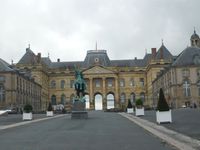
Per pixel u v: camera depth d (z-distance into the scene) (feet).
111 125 112.37
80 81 167.63
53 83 523.70
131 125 111.86
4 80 347.15
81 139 70.49
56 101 519.19
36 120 158.81
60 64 540.52
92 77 503.61
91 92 501.15
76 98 165.78
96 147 58.18
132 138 71.87
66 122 133.80
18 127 111.75
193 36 440.86
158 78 418.10
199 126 95.91
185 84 342.03
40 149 56.65
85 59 534.37
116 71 508.94
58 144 62.90
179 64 344.69
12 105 342.23
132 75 517.96
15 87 346.74
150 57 513.45
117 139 70.13
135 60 537.65
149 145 60.34
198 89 340.80
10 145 62.59
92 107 499.10
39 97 460.96
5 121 154.40
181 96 341.21
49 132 88.48
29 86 408.26
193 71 342.44
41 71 469.57
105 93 504.84
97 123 123.65
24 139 72.54
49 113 221.87
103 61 524.93
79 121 139.33
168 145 59.82
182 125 102.89
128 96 515.09
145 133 83.30
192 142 62.69
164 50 467.11
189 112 185.37
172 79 346.13
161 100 116.57
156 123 118.93
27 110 165.07
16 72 351.25
